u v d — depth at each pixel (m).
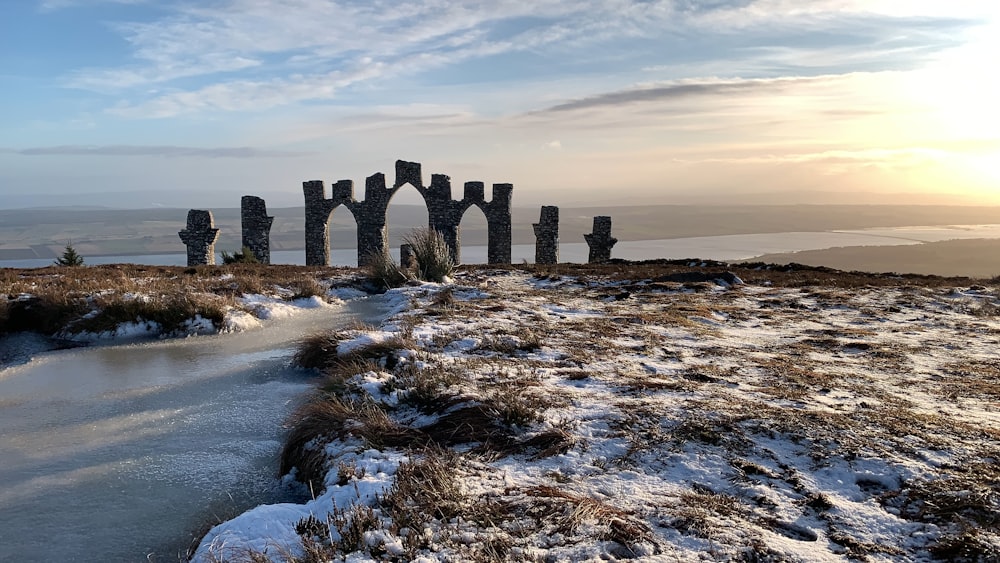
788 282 23.84
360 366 8.68
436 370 8.25
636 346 10.81
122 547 4.54
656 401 6.98
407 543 3.86
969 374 9.07
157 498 5.38
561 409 6.68
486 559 3.66
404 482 4.67
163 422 7.45
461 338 10.86
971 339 12.30
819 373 8.90
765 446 5.59
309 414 6.58
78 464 6.16
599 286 22.77
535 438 5.80
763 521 4.27
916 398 7.55
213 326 13.60
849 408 6.89
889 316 15.58
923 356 10.51
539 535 3.98
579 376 8.28
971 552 3.71
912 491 4.64
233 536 4.11
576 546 3.83
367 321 14.72
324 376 9.05
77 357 11.23
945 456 5.31
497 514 4.25
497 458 5.44
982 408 7.10
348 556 3.73
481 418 6.26
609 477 5.04
